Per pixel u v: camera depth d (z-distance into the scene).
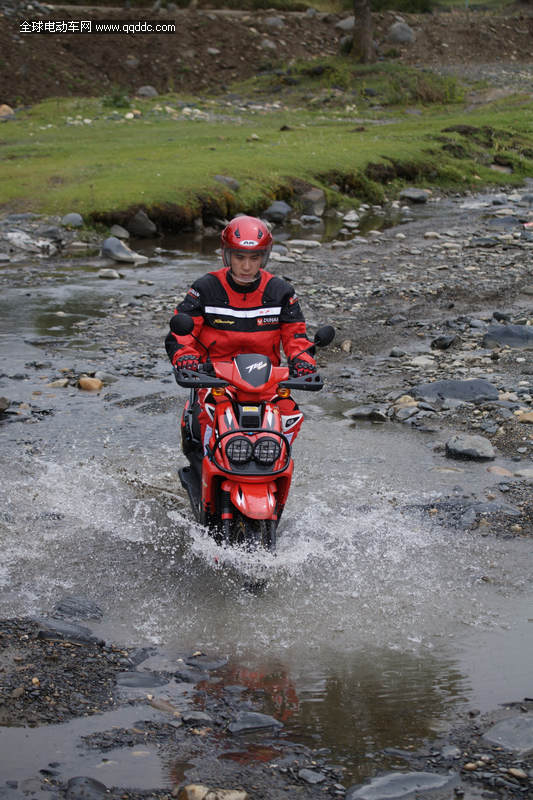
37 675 3.88
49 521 5.71
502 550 5.33
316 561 5.20
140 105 31.75
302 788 3.15
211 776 3.21
